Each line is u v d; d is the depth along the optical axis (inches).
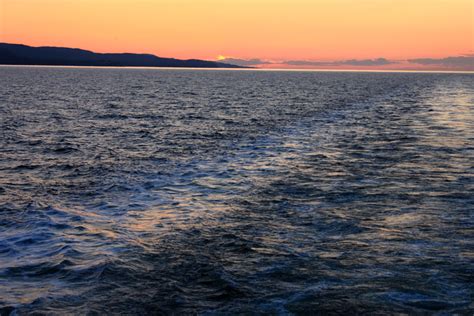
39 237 376.2
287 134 1021.8
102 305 249.0
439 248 323.6
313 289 262.8
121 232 383.2
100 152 822.5
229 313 237.1
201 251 329.7
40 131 1103.6
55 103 1991.9
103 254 329.7
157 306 246.7
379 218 398.6
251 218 410.9
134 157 770.2
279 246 335.6
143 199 500.7
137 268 299.7
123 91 3139.8
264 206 450.9
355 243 337.7
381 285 265.6
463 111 1521.9
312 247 331.6
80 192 541.0
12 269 306.0
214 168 665.0
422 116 1362.0
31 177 628.4
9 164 717.3
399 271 284.8
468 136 920.3
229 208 448.1
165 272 292.0
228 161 717.3
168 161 732.7
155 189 546.6
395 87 3838.6
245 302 248.8
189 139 972.6
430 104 1871.3
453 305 240.4
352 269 290.0
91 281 281.6
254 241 347.9
